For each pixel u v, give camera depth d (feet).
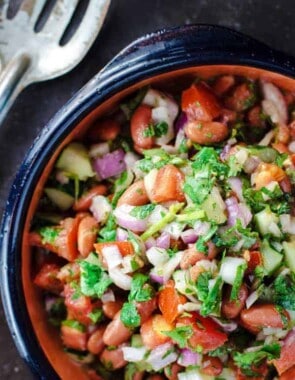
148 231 1.03
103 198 1.07
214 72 1.05
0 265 1.03
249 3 1.17
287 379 1.06
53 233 1.06
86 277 1.04
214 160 1.03
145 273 1.03
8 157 1.18
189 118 1.07
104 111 1.06
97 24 1.09
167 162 1.04
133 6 1.16
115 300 1.05
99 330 1.07
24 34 1.10
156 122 1.07
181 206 1.02
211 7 1.17
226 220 1.01
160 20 1.16
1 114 1.08
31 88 1.17
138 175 1.07
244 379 1.05
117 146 1.09
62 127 1.00
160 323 1.01
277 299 1.02
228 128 1.08
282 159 1.06
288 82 1.06
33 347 1.03
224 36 1.03
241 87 1.08
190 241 1.01
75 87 1.17
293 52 1.17
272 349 1.03
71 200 1.08
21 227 1.02
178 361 1.04
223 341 1.00
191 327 0.99
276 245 1.03
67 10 1.09
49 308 1.11
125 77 1.01
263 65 1.02
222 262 1.00
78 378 1.09
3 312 1.18
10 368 1.19
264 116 1.09
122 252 1.02
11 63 1.09
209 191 1.01
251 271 1.01
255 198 1.03
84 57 1.16
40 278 1.08
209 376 1.04
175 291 1.00
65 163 1.06
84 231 1.05
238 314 1.01
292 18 1.17
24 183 1.01
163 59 1.01
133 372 1.09
